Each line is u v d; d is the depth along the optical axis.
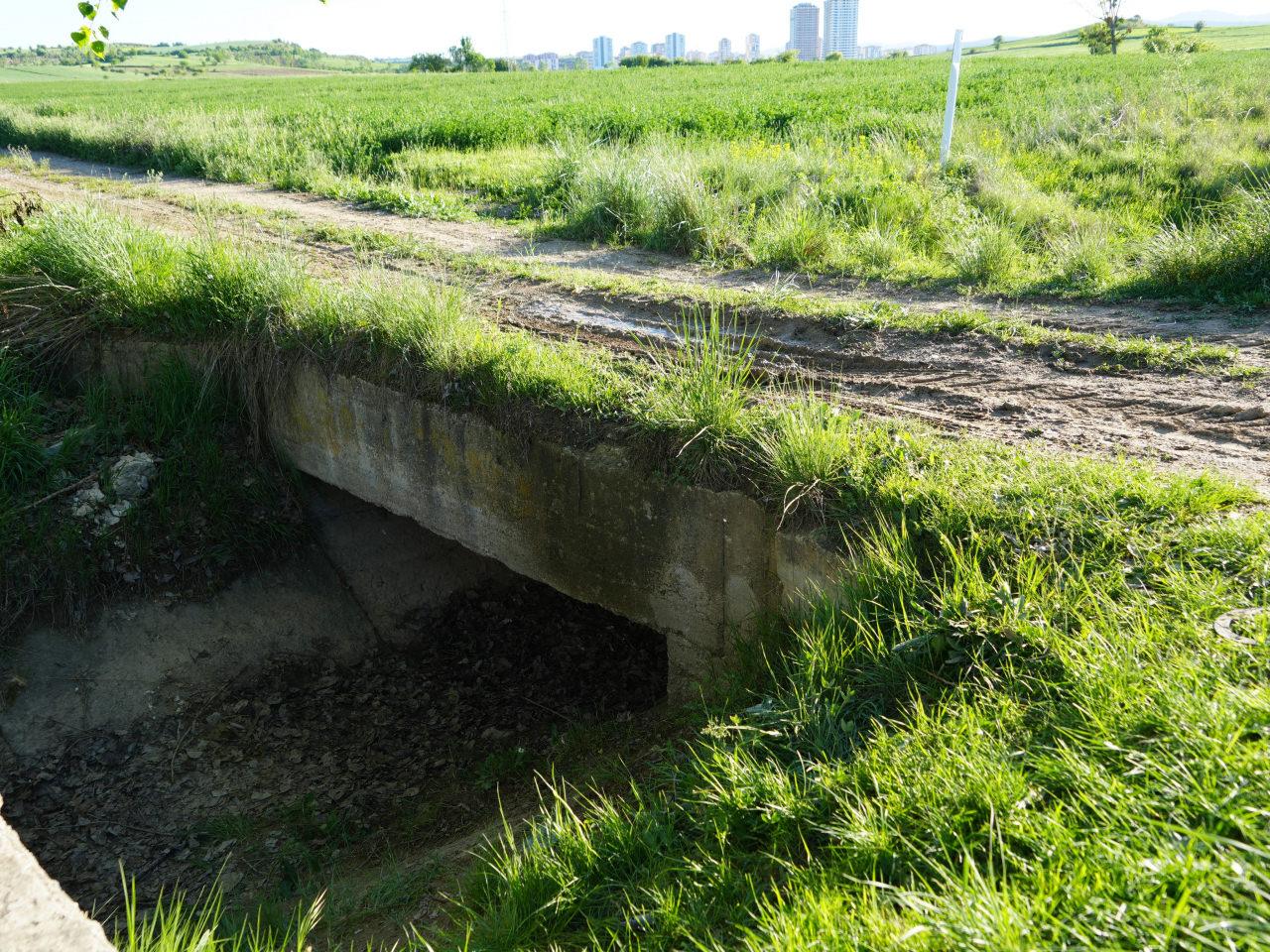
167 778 6.55
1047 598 3.62
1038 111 15.77
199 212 11.22
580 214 10.59
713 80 37.16
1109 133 13.45
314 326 7.18
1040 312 7.14
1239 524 3.72
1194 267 7.29
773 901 2.96
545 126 19.23
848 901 2.72
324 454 7.43
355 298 7.09
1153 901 2.28
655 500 5.35
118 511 7.38
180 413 7.75
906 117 16.94
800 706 3.75
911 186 10.67
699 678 5.55
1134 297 7.29
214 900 5.54
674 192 9.95
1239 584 3.41
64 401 8.11
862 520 4.48
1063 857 2.47
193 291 7.75
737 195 10.73
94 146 18.25
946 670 3.64
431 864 4.73
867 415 5.52
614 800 4.44
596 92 31.62
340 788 6.45
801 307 7.29
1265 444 4.77
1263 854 2.24
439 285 7.30
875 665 3.81
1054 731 3.02
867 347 6.64
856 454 4.81
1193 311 6.85
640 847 3.47
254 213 11.80
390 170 14.95
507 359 6.12
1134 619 3.35
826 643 4.07
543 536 6.05
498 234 10.82
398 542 8.40
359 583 8.08
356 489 7.31
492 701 7.23
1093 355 6.17
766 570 5.00
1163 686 2.89
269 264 7.68
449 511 6.61
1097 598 3.52
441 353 6.32
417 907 4.24
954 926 2.35
